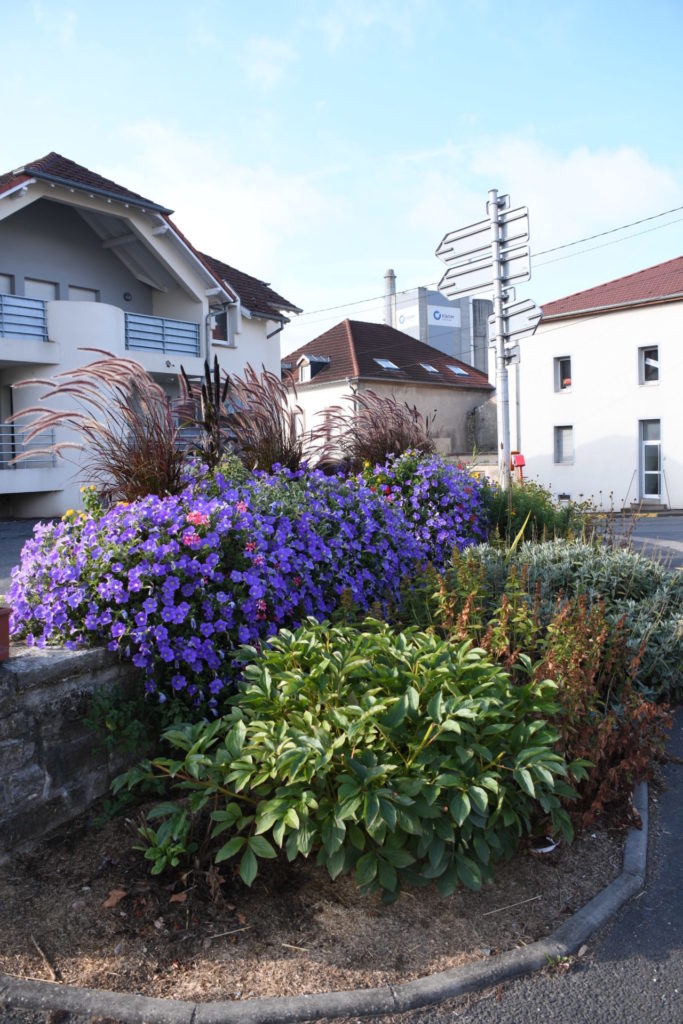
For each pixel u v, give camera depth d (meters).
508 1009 2.53
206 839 3.16
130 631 3.60
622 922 2.96
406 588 5.39
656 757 4.34
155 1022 2.45
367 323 42.00
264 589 4.03
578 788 3.67
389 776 3.02
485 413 39.59
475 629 4.42
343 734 2.97
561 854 3.37
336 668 3.29
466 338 53.16
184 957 2.71
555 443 31.95
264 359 26.19
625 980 2.65
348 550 5.09
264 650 3.63
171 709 3.72
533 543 6.92
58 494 19.28
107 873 3.12
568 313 30.83
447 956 2.74
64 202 19.36
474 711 3.01
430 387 38.84
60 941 2.76
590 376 30.73
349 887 3.12
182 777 3.42
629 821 3.64
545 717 3.60
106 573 3.76
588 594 5.76
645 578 6.02
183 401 5.99
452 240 9.94
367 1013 2.50
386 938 2.82
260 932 2.84
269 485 5.02
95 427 5.03
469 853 3.12
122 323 20.06
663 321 28.83
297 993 2.55
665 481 28.17
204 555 3.94
